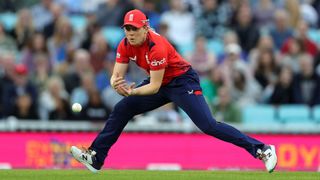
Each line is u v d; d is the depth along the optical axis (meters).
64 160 43.59
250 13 57.59
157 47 27.06
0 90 48.19
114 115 28.84
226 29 57.53
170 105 47.75
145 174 29.72
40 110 48.38
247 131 44.50
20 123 43.84
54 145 43.72
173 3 58.09
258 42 55.84
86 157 29.16
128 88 27.36
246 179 27.55
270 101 51.12
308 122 50.38
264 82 52.06
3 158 43.47
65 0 61.06
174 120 47.34
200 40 52.06
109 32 57.38
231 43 55.19
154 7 58.84
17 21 55.62
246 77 50.94
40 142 43.72
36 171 31.67
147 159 44.00
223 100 48.09
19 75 48.28
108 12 57.75
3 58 49.81
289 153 44.22
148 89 27.36
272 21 57.47
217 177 28.23
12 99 47.91
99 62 52.28
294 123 48.88
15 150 43.59
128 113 28.75
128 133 44.03
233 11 57.47
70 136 43.97
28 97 47.81
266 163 28.02
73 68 50.91
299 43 53.78
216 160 43.97
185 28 57.69
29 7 60.56
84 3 61.28
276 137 44.34
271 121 50.31
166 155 44.12
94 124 44.41
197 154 44.16
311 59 52.09
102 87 50.91
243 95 50.56
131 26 26.72
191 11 58.25
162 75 27.31
